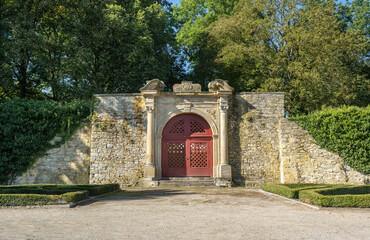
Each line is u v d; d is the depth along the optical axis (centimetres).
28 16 1961
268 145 1677
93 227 626
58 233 575
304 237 552
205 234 568
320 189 1032
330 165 1588
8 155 1644
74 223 666
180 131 1720
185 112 1691
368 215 784
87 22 2138
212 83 1670
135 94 1722
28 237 546
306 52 2125
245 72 2416
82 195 1003
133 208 868
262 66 2216
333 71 2144
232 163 1666
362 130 1551
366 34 2750
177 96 1700
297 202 964
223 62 2362
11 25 1867
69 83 2081
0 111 1666
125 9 2284
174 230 598
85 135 1725
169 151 1708
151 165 1623
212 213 783
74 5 2105
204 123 1717
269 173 1656
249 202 987
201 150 1703
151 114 1661
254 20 2227
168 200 1033
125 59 2131
